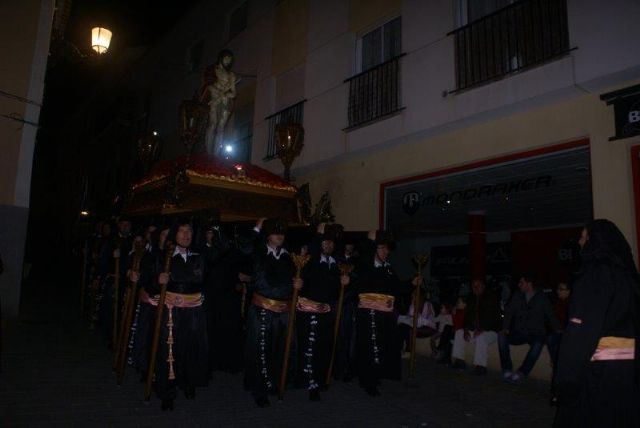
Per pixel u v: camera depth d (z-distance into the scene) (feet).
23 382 18.51
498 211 36.27
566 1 23.89
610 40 21.84
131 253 22.24
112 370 21.25
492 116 27.09
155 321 17.76
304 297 19.88
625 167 21.76
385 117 32.27
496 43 27.37
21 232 32.24
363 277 21.52
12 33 33.32
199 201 26.45
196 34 60.85
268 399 18.72
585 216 37.27
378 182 34.04
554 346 23.30
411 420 17.39
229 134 49.90
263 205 28.37
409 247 51.96
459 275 47.26
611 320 11.05
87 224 76.13
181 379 17.35
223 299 22.65
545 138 24.99
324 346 20.08
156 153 39.24
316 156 37.65
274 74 44.34
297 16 42.50
